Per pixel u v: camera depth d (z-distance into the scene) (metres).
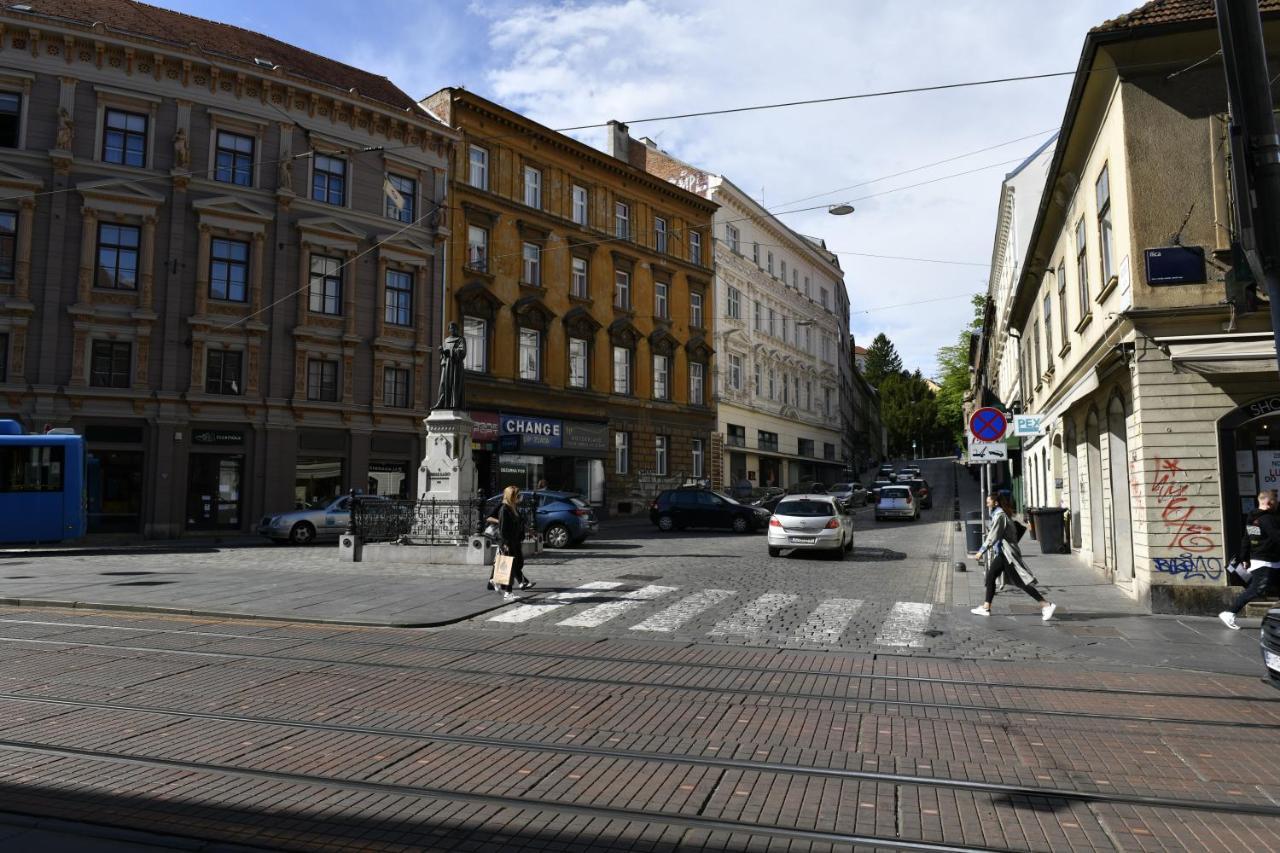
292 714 6.72
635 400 40.50
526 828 4.57
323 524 24.66
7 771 5.36
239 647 9.42
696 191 47.47
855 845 4.40
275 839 4.37
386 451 30.83
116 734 6.15
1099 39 12.34
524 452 34.66
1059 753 5.88
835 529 19.16
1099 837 4.51
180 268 27.25
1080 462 18.84
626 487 40.00
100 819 4.60
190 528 26.92
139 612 11.84
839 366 68.94
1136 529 12.73
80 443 21.83
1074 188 16.61
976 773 5.47
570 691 7.55
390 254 31.33
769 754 5.83
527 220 36.19
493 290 34.59
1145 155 12.40
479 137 34.75
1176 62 12.34
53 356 25.33
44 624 10.78
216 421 27.52
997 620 11.46
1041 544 21.25
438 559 17.67
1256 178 5.91
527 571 16.56
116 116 26.83
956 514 39.88
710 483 44.88
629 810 4.81
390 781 5.25
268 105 29.17
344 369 30.08
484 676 8.11
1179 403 12.03
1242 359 11.27
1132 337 12.34
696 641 10.04
